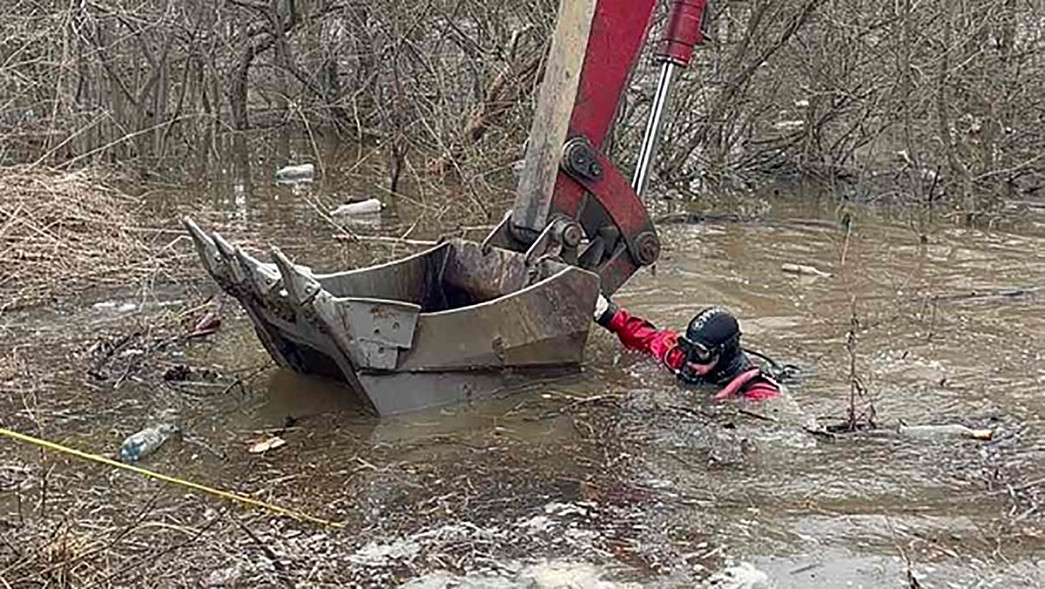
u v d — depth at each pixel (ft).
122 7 46.06
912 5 43.24
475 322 18.74
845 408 18.90
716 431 17.80
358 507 14.98
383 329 17.85
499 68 43.65
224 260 18.71
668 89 21.91
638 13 20.97
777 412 18.71
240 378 20.06
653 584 12.89
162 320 23.70
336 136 55.62
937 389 19.86
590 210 21.24
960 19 42.70
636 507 14.97
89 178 33.96
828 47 45.78
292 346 19.81
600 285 20.92
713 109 44.75
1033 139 43.42
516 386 19.58
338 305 17.39
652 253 21.66
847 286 27.66
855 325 23.09
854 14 44.78
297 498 15.28
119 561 13.37
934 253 31.86
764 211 39.75
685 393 19.63
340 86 54.80
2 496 15.23
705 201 42.19
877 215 38.78
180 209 38.55
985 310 25.23
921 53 43.52
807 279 28.45
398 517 14.70
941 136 42.86
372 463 16.40
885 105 44.50
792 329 23.80
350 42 53.06
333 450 16.89
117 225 30.19
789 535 14.11
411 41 45.06
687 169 46.62
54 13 41.98
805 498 15.23
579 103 20.76
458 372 18.83
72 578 12.80
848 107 45.52
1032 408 18.88
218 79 53.98
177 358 21.25
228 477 15.94
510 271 20.49
